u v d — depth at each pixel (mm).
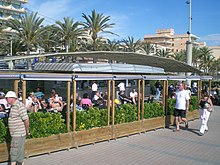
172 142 10562
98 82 20516
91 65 11391
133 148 9484
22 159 6828
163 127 13289
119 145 9797
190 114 15930
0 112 9867
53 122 8648
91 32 41375
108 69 11914
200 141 10906
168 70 23047
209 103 12141
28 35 35969
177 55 71188
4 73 7508
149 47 66438
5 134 7496
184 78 14922
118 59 19156
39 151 8195
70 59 24906
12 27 37438
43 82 17562
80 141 9320
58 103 12359
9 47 39625
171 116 13891
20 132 6691
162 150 9383
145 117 12336
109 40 52750
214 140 11156
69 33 39938
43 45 40062
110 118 10602
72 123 9188
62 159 7965
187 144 10336
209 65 79938
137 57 17500
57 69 11047
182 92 12719
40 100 13375
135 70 13398
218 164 8086
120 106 11469
